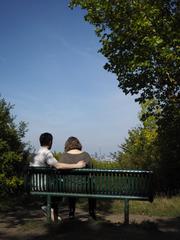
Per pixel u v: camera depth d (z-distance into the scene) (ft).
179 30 53.36
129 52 57.62
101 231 28.73
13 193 51.03
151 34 54.44
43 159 34.50
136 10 56.49
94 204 34.88
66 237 27.94
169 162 63.67
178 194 55.62
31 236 29.71
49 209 32.86
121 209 46.11
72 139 35.12
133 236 27.63
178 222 37.22
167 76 57.36
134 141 76.07
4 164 48.34
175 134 61.11
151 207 44.86
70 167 32.32
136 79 58.54
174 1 55.98
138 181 31.07
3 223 36.52
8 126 50.34
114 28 58.03
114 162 77.77
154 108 61.57
